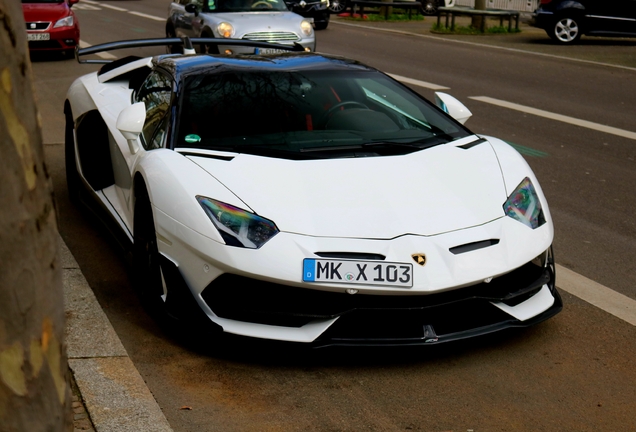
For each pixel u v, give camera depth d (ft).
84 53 18.84
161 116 14.12
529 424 9.78
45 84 37.58
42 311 3.98
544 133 29.60
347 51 54.29
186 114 13.58
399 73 44.75
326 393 10.45
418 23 79.15
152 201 11.94
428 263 10.88
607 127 30.81
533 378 11.03
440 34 67.41
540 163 25.02
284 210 11.25
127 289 13.96
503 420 9.87
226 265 10.77
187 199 11.44
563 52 54.70
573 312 13.44
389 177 12.35
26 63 3.83
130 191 14.30
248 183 11.74
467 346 11.97
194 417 9.75
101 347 11.28
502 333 12.46
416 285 10.72
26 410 3.96
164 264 11.75
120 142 15.10
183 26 48.14
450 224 11.49
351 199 11.65
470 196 12.22
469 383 10.83
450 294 10.98
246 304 10.99
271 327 10.93
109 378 10.44
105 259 15.47
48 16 46.85
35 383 3.98
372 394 10.46
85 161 17.42
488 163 13.34
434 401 10.31
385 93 15.39
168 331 12.17
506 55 53.11
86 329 11.81
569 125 31.12
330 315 10.77
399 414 9.95
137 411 9.66
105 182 16.57
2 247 3.79
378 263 10.72
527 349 11.94
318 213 11.28
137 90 17.11
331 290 10.71
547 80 42.75
